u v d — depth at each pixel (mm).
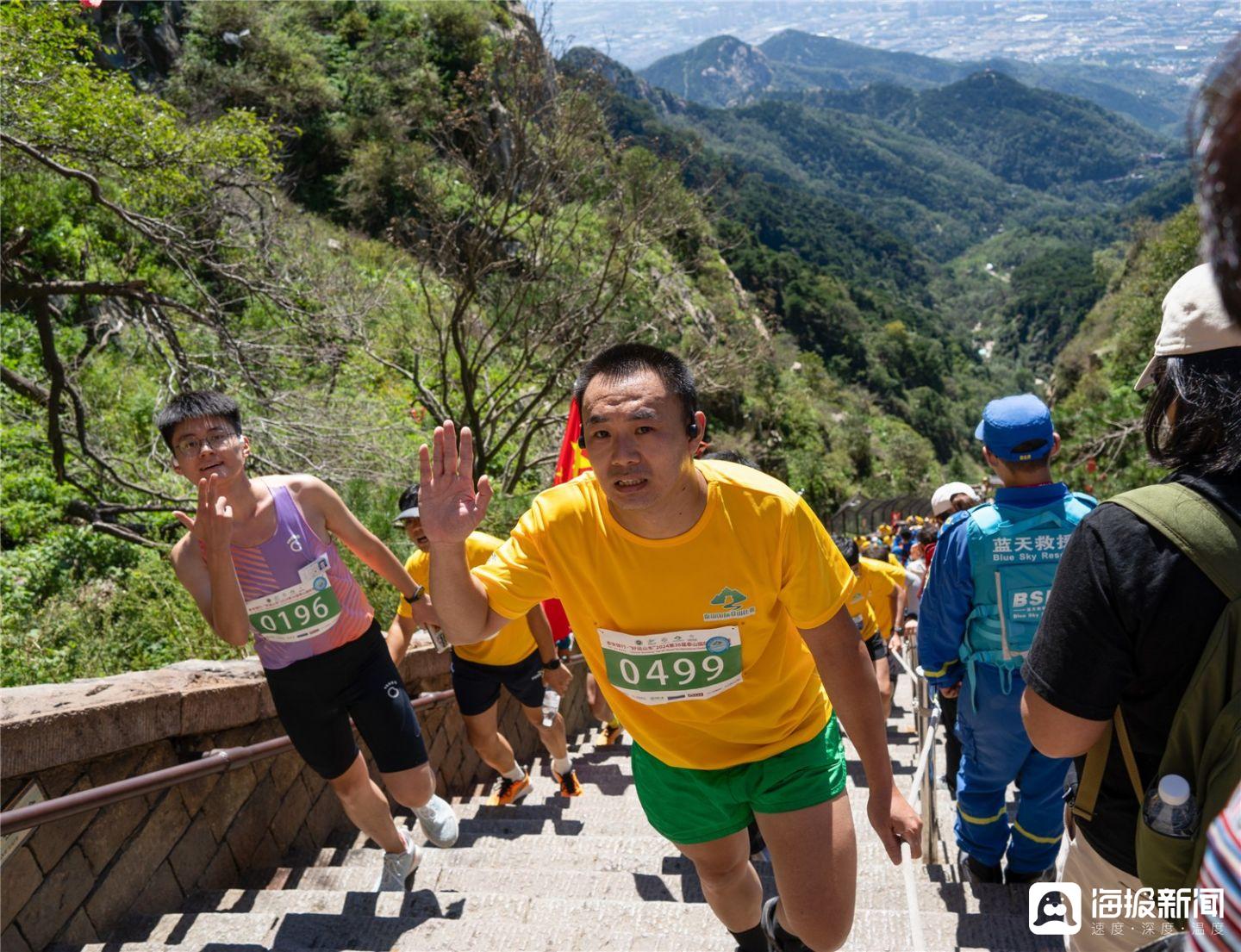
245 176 12453
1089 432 18062
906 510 43094
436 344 17719
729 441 27047
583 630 2656
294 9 36531
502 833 5793
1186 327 1741
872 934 3744
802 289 116000
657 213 14508
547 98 14141
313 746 3914
